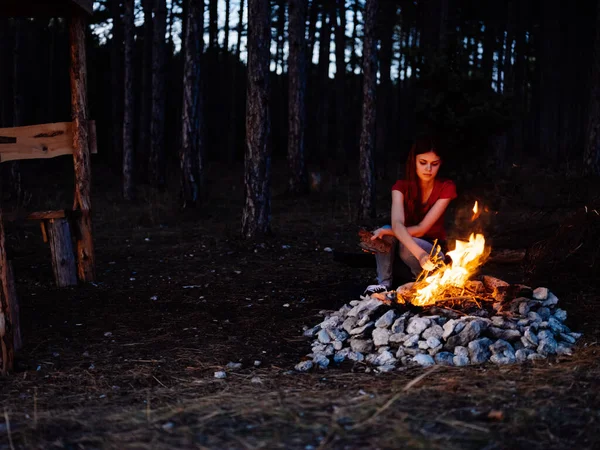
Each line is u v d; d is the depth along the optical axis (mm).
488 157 10078
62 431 2512
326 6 24750
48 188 19203
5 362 3521
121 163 22234
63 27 27047
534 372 3154
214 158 27656
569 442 2238
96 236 9875
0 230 3541
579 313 4359
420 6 25734
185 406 2787
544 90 23578
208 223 11414
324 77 24781
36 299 5426
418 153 4379
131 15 16516
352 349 3822
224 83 28203
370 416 2533
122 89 26953
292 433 2379
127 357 3811
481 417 2488
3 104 18562
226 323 4598
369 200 11000
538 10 27844
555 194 8422
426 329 3689
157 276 6551
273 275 6488
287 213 12859
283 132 29297
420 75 10188
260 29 8359
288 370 3521
